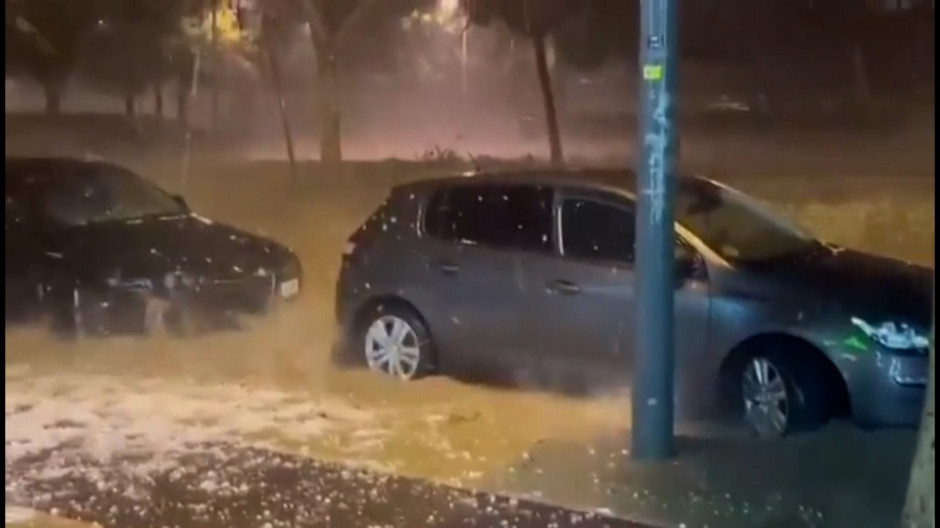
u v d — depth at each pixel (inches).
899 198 556.4
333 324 423.2
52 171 465.1
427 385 337.1
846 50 810.8
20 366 382.9
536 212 327.0
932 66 777.6
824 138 732.7
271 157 960.3
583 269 312.8
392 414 310.7
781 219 316.2
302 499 245.0
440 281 338.6
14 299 436.8
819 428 274.2
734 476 248.1
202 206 706.2
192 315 425.1
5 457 279.9
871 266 294.8
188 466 270.2
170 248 435.5
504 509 233.9
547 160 824.9
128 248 434.3
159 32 1086.4
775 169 669.9
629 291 303.3
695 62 856.3
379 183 757.3
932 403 193.9
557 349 316.8
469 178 345.4
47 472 268.1
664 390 261.1
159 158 942.4
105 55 1095.0
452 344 337.7
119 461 275.4
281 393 336.2
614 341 305.1
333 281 494.9
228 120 1042.7
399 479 255.6
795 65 821.9
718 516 225.1
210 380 355.9
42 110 1080.8
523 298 321.7
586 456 266.8
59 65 1092.5
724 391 287.1
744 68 839.1
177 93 1092.5
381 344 351.3
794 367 274.8
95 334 428.8
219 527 230.1
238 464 270.4
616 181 320.8
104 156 931.3
